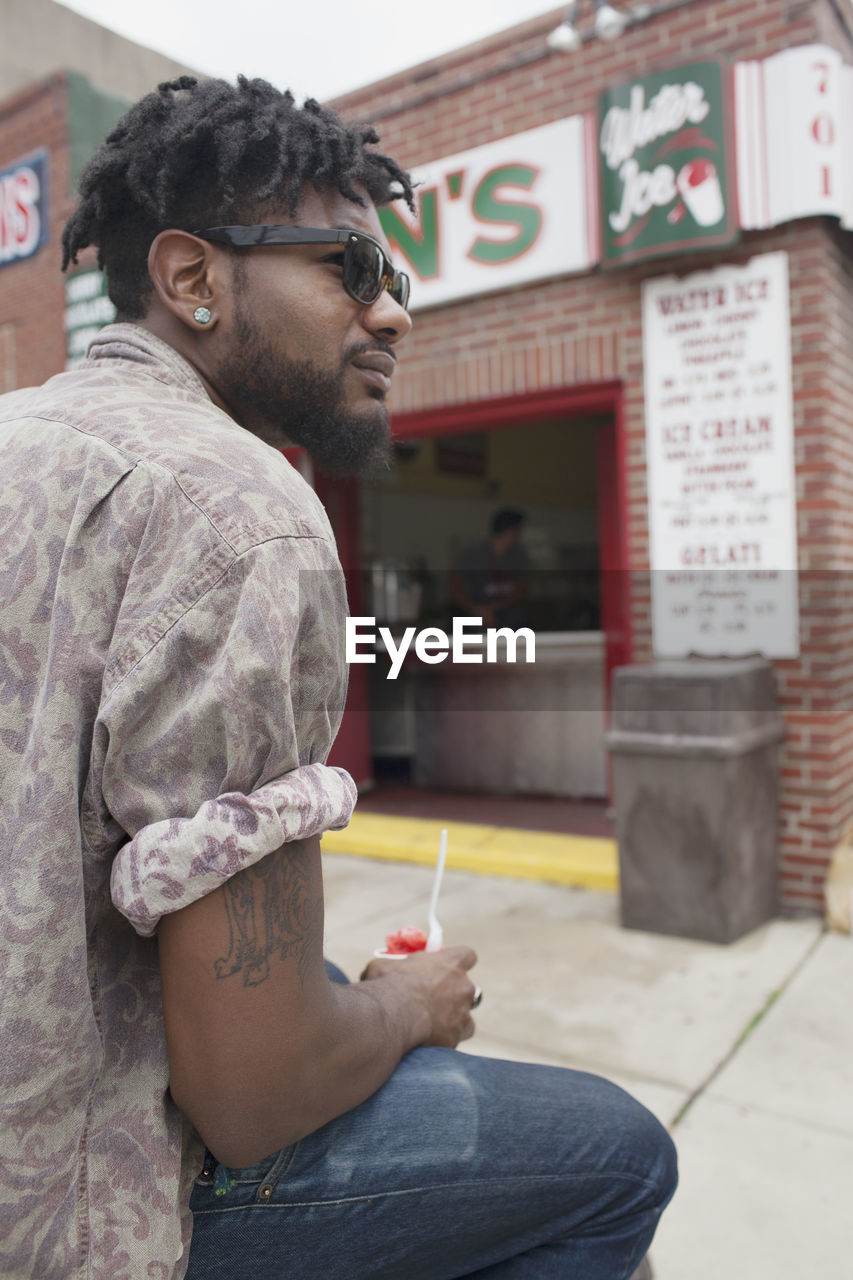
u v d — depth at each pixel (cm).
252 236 91
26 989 70
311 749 80
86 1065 73
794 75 349
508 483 1078
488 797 566
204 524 73
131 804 71
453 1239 92
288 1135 77
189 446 77
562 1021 278
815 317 361
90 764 73
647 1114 103
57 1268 72
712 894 334
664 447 395
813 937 340
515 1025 276
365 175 100
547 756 553
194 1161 82
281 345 93
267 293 92
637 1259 102
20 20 1127
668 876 342
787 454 369
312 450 102
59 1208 72
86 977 73
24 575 74
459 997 105
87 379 89
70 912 71
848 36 394
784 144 354
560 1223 97
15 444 80
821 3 354
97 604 73
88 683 73
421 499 959
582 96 409
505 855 430
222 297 92
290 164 91
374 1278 91
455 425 466
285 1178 85
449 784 586
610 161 388
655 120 373
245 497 75
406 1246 90
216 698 69
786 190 354
